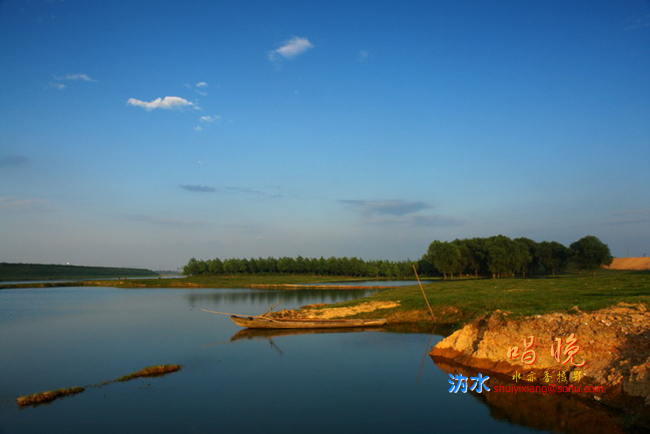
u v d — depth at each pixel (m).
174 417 18.58
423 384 22.50
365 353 30.28
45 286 134.38
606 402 17.61
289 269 182.50
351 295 87.25
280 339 36.84
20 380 25.28
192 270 184.38
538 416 17.55
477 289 55.31
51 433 17.11
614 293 35.25
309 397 20.92
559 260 133.88
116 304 72.62
